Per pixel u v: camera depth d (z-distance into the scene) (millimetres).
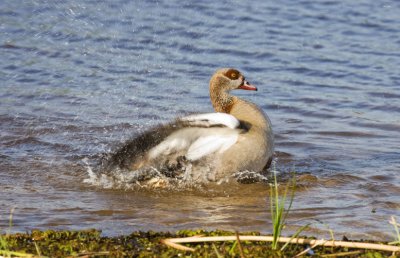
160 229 10297
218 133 12594
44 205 11383
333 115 16328
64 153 14148
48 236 9555
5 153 14023
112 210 11234
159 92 17609
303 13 23047
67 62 19453
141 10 23062
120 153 12984
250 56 19906
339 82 18281
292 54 20031
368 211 11031
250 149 12594
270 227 10375
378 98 17234
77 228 10305
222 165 12578
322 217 10773
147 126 15516
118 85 17984
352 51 20250
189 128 12656
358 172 13062
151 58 19750
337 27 22031
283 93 17656
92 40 20984
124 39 21000
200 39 21047
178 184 12641
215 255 8727
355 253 8891
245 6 23609
